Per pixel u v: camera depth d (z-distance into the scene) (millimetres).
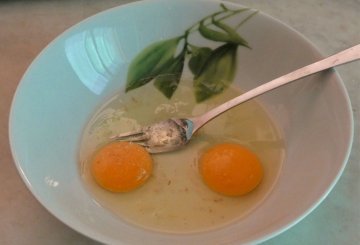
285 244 241
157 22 305
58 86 280
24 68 332
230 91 312
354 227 249
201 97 312
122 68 311
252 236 203
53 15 372
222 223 248
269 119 293
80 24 290
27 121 250
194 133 287
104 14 296
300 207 214
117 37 305
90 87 299
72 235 245
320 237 244
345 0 386
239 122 296
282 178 260
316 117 259
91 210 248
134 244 202
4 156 280
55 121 272
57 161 259
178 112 305
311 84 267
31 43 350
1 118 298
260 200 258
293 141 271
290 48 282
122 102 310
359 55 256
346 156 220
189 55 315
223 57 311
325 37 355
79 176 268
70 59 288
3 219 253
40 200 215
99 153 272
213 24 303
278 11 377
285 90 285
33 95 261
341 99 243
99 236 200
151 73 317
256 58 301
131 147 272
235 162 262
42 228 249
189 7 300
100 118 300
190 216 253
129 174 263
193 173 274
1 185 267
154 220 251
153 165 277
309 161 248
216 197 262
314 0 387
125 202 260
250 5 381
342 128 234
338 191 263
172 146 284
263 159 275
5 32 358
